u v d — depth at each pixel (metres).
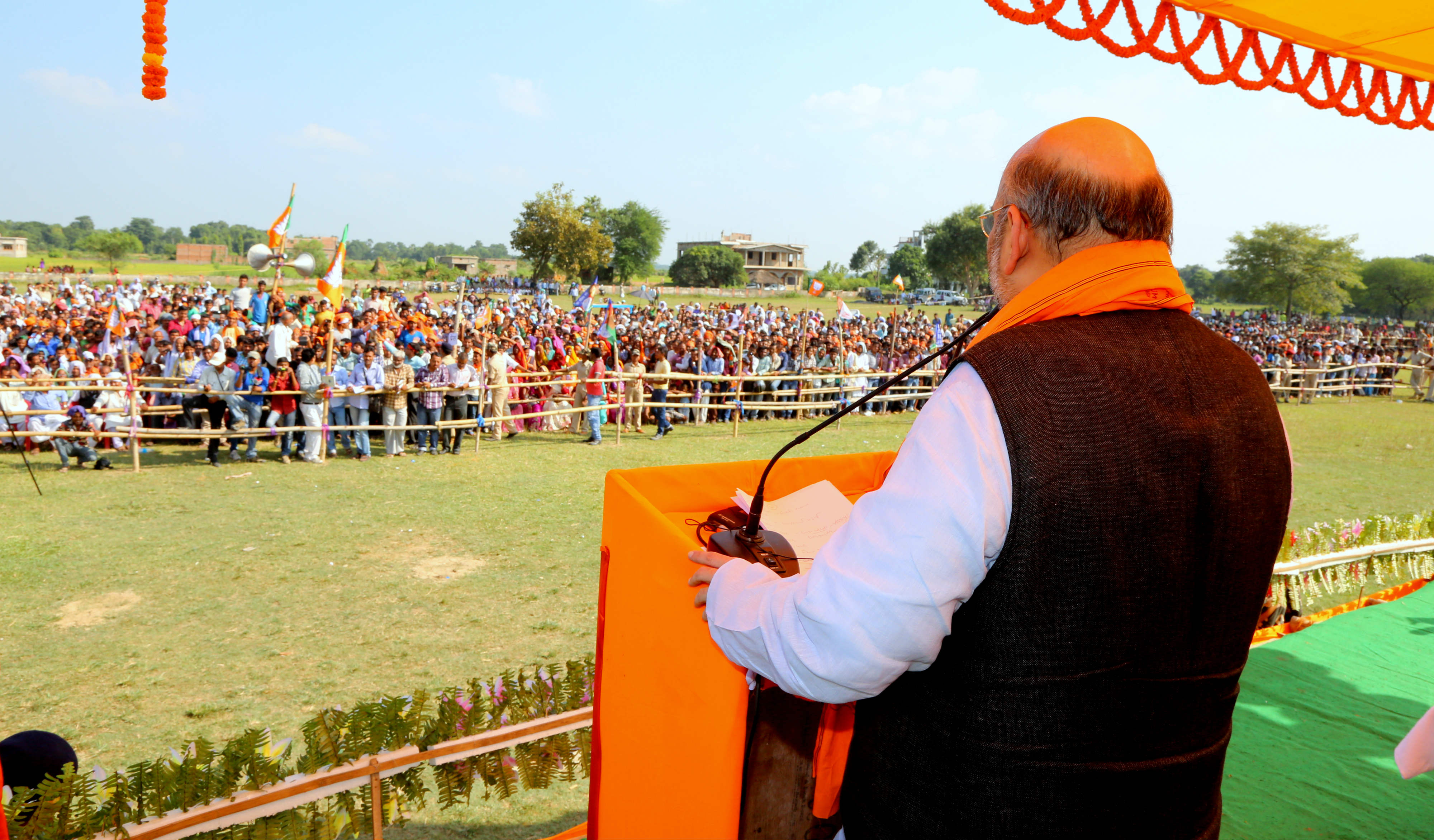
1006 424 0.84
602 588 1.44
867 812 1.01
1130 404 0.86
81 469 9.70
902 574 0.81
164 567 6.43
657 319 32.50
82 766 3.72
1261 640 3.91
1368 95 3.00
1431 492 10.70
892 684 1.00
